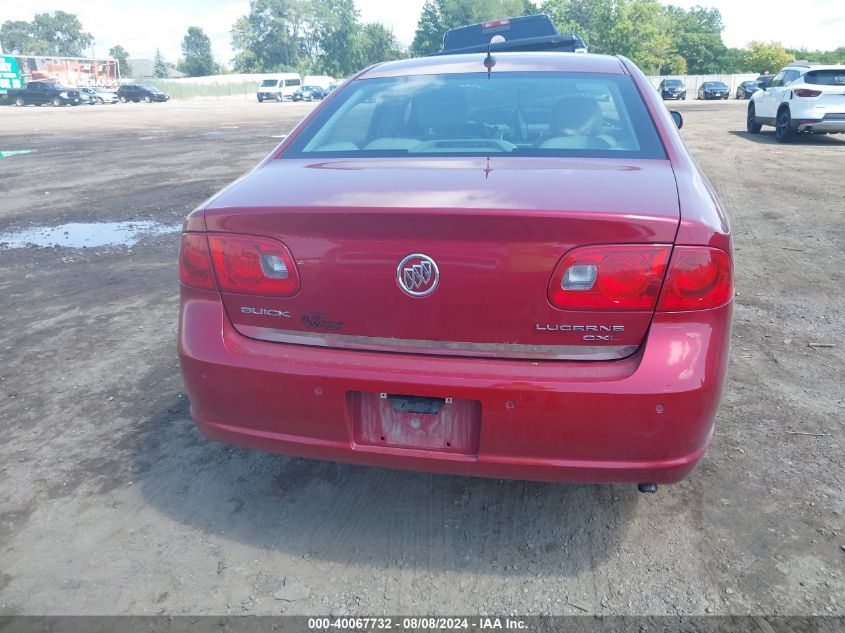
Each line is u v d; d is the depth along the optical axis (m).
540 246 1.97
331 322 2.16
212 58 137.12
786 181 9.77
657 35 74.50
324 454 2.26
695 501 2.70
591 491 2.79
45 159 13.26
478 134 2.82
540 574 2.35
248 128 20.47
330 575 2.36
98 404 3.53
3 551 2.46
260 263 2.17
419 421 2.18
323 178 2.42
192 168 11.73
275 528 2.60
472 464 2.14
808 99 13.84
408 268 2.05
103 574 2.35
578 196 2.10
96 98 47.28
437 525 2.61
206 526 2.61
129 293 5.30
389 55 115.38
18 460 3.03
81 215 8.09
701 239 1.99
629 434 2.03
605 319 2.01
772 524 2.56
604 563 2.39
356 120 3.02
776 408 3.39
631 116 2.81
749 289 5.20
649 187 2.20
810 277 5.48
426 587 2.30
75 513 2.68
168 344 4.29
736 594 2.24
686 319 2.02
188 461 3.03
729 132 17.23
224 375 2.24
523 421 2.05
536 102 2.95
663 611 2.19
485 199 2.08
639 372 2.00
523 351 2.06
